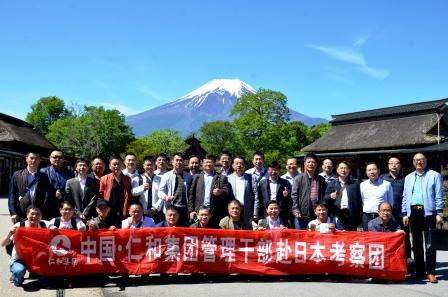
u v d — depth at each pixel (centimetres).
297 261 778
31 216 738
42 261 716
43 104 8331
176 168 891
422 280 804
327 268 779
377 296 680
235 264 768
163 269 750
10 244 763
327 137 4153
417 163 845
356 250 780
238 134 5341
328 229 805
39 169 869
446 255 1088
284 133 5225
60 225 764
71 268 724
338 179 871
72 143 5725
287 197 888
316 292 698
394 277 775
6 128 4050
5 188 3625
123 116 6862
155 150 5894
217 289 710
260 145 5128
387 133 3522
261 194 887
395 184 892
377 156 2880
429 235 773
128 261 744
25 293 669
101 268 734
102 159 913
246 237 777
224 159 924
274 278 795
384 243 782
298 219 865
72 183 820
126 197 842
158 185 898
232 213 810
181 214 875
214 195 841
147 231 754
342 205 848
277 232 782
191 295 670
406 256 873
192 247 762
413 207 835
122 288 712
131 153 906
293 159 943
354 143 3716
